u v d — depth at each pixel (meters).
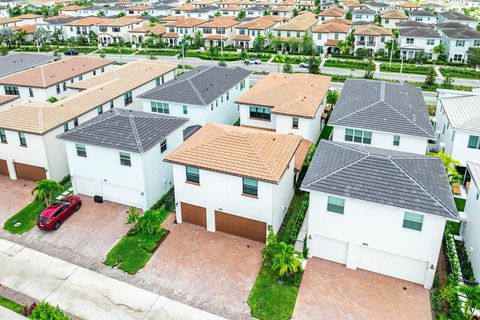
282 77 49.06
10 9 150.12
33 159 36.00
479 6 164.38
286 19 114.50
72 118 38.16
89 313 22.97
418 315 22.56
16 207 33.03
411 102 39.59
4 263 26.91
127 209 32.62
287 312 22.89
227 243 28.50
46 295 24.28
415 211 22.47
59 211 30.64
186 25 102.25
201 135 31.78
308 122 38.78
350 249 25.44
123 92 47.09
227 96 47.62
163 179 34.16
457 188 34.88
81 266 26.58
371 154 26.09
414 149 34.97
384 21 114.50
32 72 55.56
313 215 25.55
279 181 26.23
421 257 23.78
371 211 23.77
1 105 45.25
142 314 22.88
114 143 31.23
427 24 101.94
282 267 24.17
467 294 20.72
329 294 24.05
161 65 57.88
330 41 90.75
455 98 43.06
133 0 170.00
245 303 23.53
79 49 102.62
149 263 26.69
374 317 22.45
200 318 22.59
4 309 21.17
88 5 159.88
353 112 37.25
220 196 28.34
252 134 30.30
